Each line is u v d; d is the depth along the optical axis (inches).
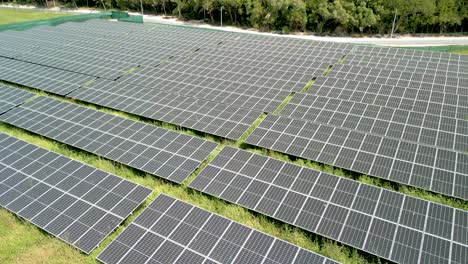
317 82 996.6
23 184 581.6
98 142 708.7
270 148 682.2
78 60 1232.8
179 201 533.6
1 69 1154.0
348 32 2271.2
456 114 812.6
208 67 1139.9
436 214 493.0
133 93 938.1
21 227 513.3
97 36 1606.8
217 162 626.2
